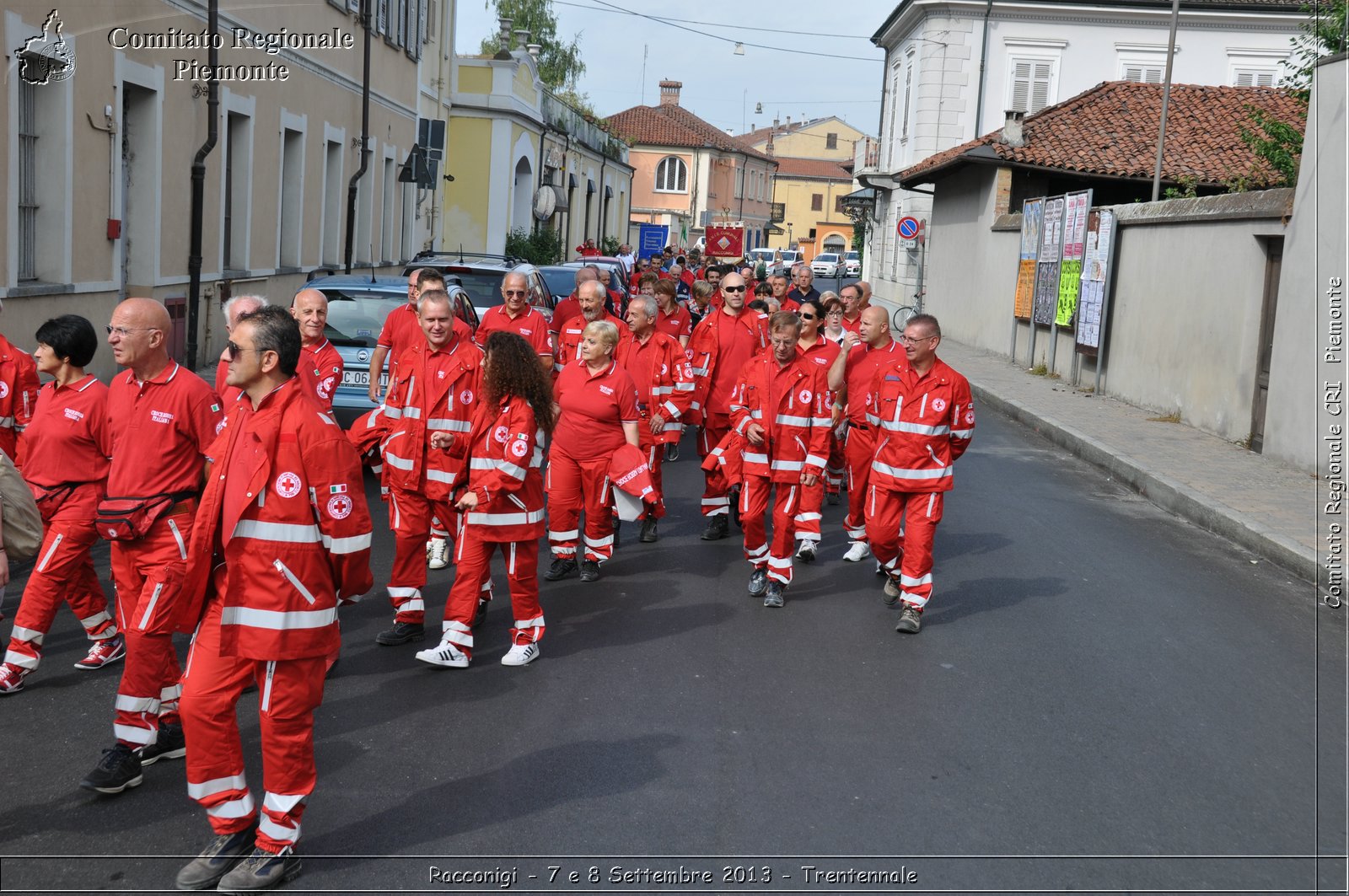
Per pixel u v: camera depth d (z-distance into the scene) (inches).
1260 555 386.0
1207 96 1142.3
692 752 218.8
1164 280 660.7
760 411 313.4
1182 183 984.3
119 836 183.0
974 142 1109.7
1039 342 900.6
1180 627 307.4
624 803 197.3
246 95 710.5
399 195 1128.8
